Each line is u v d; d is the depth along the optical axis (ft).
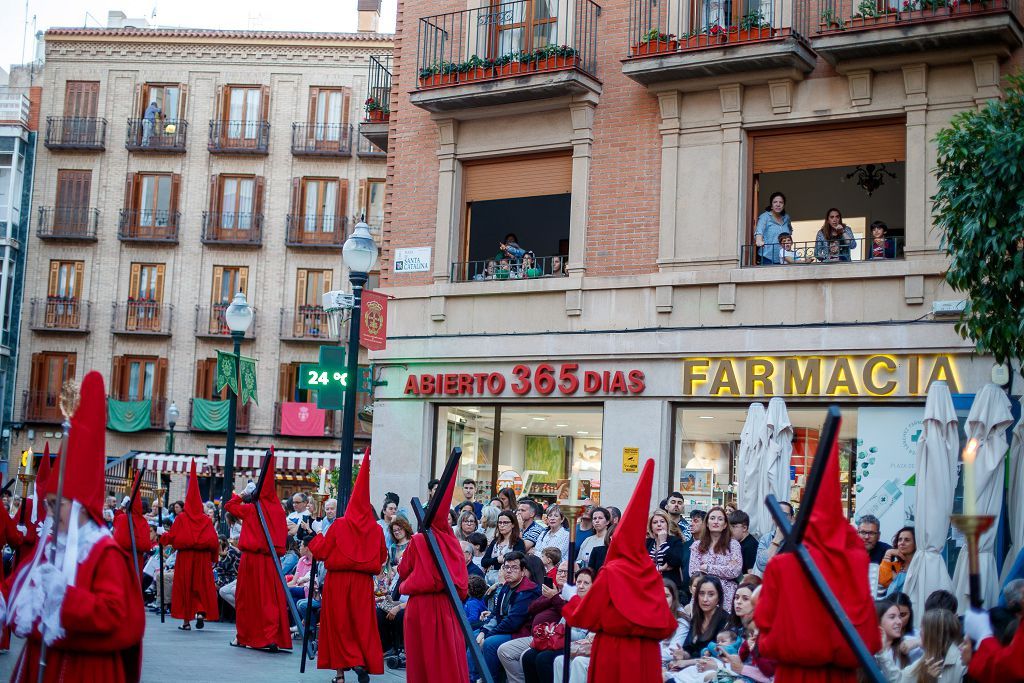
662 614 27.81
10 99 163.12
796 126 59.52
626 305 62.03
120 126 160.15
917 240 55.42
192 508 55.83
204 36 159.02
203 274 157.38
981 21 53.31
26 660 23.43
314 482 150.30
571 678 34.55
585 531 48.83
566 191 66.03
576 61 63.82
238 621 48.08
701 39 59.93
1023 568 35.94
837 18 57.98
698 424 60.18
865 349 55.57
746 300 58.90
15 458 154.81
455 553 35.70
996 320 45.03
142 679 37.65
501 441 66.03
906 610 32.04
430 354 67.36
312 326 155.12
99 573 21.98
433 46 70.54
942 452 44.01
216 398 155.22
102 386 22.75
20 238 158.71
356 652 40.24
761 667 31.14
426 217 69.36
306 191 157.99
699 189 60.90
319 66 158.61
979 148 44.45
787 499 50.29
